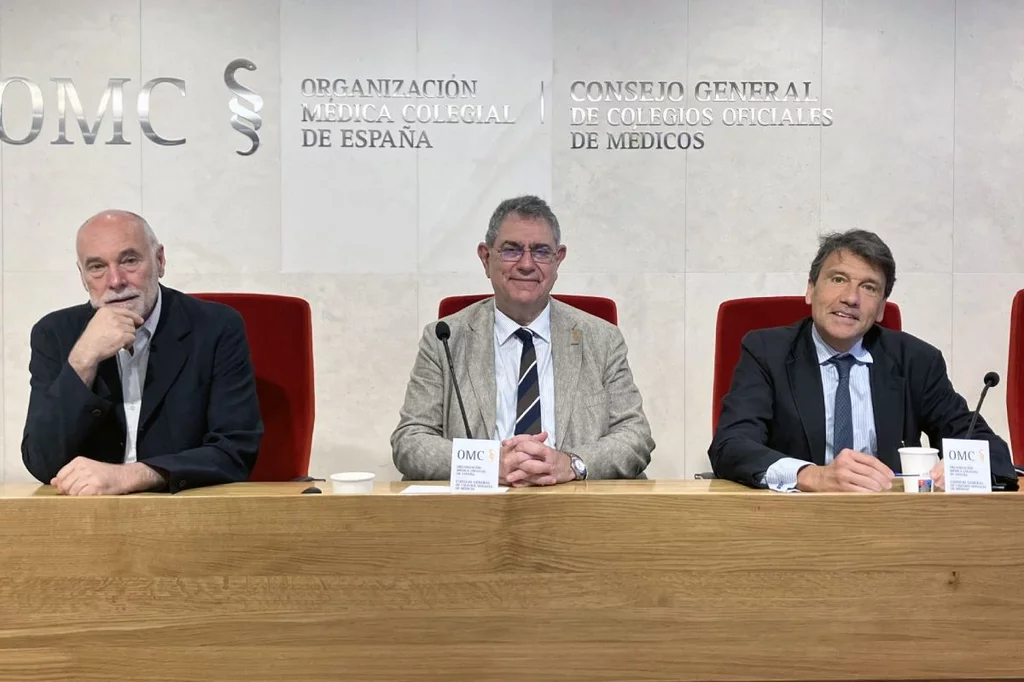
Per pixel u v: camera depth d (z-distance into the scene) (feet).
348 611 4.10
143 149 10.21
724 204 10.54
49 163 10.16
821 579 4.16
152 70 10.18
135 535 4.07
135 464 5.11
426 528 4.12
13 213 10.16
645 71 10.45
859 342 6.72
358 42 10.34
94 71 10.14
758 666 4.15
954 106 10.53
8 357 10.23
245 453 6.20
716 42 10.44
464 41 10.39
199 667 4.07
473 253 10.53
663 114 10.47
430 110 10.41
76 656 4.06
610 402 6.95
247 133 10.29
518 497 4.14
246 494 4.63
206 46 10.23
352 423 10.59
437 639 4.11
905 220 10.57
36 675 4.05
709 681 4.15
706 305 10.59
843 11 10.45
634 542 4.15
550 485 5.49
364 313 10.52
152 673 4.07
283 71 10.30
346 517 4.11
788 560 4.15
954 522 4.18
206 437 6.28
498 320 7.16
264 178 10.34
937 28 10.48
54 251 10.21
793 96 10.48
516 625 4.13
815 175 10.52
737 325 7.98
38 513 4.06
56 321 6.53
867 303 6.27
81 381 5.61
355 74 10.36
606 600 4.14
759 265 10.57
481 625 4.13
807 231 10.55
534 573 4.14
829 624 4.16
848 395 6.54
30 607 4.05
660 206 10.52
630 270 10.56
